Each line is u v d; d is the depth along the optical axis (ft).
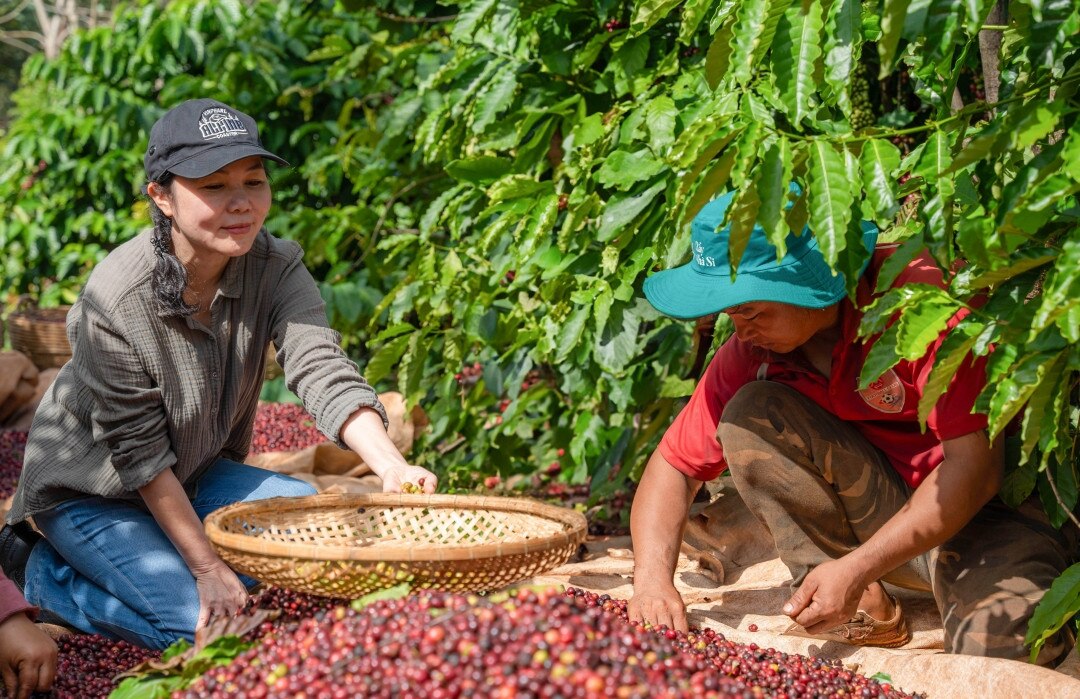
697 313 7.06
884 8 5.43
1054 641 7.19
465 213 12.09
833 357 7.45
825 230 5.89
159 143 7.47
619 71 10.16
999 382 6.03
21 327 19.34
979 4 5.46
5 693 6.82
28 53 78.43
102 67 22.53
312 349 8.26
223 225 7.53
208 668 5.89
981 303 6.84
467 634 5.21
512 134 10.92
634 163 9.19
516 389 11.89
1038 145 7.27
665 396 10.34
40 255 24.00
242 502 7.11
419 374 12.12
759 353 7.91
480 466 13.38
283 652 5.55
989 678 6.40
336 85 19.95
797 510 7.73
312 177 19.53
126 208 24.29
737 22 6.18
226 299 8.20
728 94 8.36
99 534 8.16
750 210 6.08
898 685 6.87
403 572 6.02
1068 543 7.85
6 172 25.18
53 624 8.45
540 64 11.14
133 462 7.77
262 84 20.61
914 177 6.72
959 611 7.39
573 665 5.02
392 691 5.05
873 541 7.03
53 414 8.34
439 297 11.82
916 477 7.80
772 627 8.27
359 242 18.35
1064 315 5.36
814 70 6.13
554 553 6.40
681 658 5.50
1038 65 5.88
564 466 12.80
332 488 11.87
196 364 8.05
